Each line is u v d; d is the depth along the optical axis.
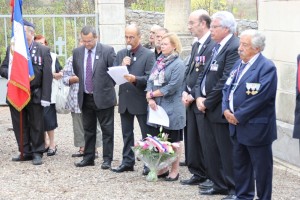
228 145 5.23
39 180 6.15
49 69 6.78
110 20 11.02
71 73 6.93
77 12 15.41
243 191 5.00
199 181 5.90
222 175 5.43
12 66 6.64
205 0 18.91
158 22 14.27
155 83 5.91
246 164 4.97
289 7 6.84
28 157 7.05
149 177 6.05
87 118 6.61
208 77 5.25
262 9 7.41
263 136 4.76
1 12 15.31
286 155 6.86
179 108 5.95
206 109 5.25
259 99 4.68
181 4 12.69
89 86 6.45
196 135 5.75
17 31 6.65
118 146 7.93
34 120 6.83
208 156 5.41
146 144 5.97
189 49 12.43
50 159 7.11
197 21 5.49
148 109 6.06
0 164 6.86
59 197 5.53
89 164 6.74
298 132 4.89
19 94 6.65
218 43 5.24
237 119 4.75
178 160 6.08
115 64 6.40
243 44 4.76
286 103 6.99
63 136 8.60
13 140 8.28
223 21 5.13
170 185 5.90
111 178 6.20
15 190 5.77
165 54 5.92
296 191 5.77
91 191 5.72
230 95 4.88
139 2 18.31
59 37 11.21
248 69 4.78
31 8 15.26
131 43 6.22
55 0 15.48
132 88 6.21
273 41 7.21
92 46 6.41
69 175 6.34
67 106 7.10
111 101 6.46
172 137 6.09
